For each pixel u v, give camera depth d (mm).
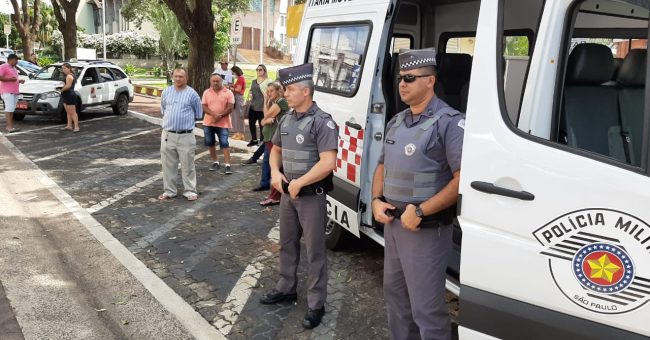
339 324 3869
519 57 4012
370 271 4805
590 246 2217
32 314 3951
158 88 22781
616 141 2713
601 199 2186
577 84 2756
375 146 4223
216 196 7273
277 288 4164
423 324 2863
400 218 2852
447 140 2719
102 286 4457
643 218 2086
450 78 5113
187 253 5211
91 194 7258
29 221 6066
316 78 5234
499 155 2496
